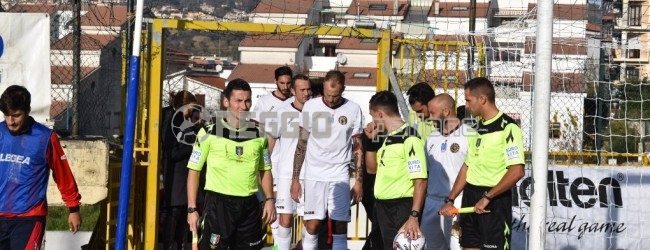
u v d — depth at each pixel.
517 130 14.50
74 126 19.59
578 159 24.45
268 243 21.33
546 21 13.27
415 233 14.99
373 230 16.39
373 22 21.16
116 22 24.64
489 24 59.84
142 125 18.36
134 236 18.39
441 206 16.91
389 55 19.34
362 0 69.38
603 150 24.91
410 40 22.31
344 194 16.66
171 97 19.38
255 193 15.23
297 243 19.36
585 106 25.61
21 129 13.98
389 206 15.58
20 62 17.92
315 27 18.89
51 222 28.81
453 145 16.80
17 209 13.94
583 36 29.83
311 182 16.64
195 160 15.10
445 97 16.84
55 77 21.02
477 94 14.84
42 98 18.02
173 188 18.61
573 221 20.86
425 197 15.69
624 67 26.98
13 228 13.99
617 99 24.52
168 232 18.77
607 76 27.05
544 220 13.48
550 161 22.36
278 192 17.81
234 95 14.96
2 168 13.95
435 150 16.98
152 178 18.16
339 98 16.59
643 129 25.84
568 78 25.66
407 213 15.51
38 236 14.12
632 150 25.77
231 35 20.61
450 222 17.02
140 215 18.64
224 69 78.75
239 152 14.91
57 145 14.16
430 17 64.50
